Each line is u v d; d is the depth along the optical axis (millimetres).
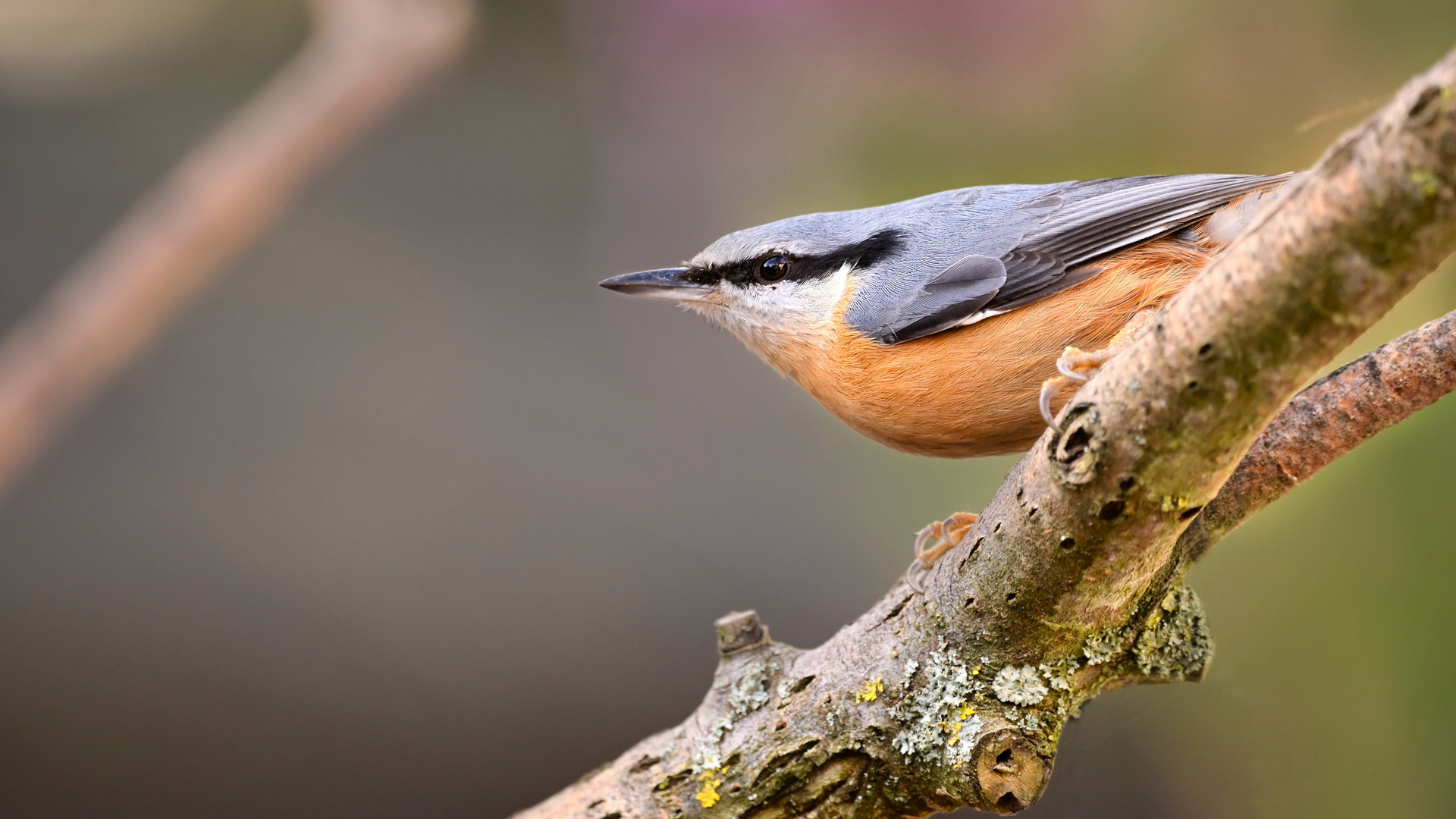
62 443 12500
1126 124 6945
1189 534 4781
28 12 13422
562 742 11648
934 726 4664
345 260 14555
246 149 8805
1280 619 6277
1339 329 3410
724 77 8000
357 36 8930
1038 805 7730
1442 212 3111
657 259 8555
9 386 8547
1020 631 4539
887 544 10430
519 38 15250
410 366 13859
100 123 14852
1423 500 5910
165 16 13992
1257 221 3469
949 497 7859
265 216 8930
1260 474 4801
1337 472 6125
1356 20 6562
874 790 4844
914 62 7094
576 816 5152
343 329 14078
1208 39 6789
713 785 4992
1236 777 6469
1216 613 6438
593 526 12672
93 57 14297
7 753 11062
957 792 4609
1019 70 6977
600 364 14141
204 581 11938
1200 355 3594
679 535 12633
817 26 7258
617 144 8570
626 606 12242
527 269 14875
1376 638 5992
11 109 14484
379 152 15289
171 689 11406
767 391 13797
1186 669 4746
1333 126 6562
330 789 11359
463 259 14844
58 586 11727
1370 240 3223
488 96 15570
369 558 12289
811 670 5004
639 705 11797
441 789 11453
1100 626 4539
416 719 11570
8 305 13680
